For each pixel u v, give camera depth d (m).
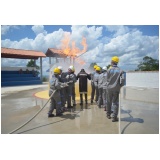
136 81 14.26
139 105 7.43
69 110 6.82
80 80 7.65
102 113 6.34
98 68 7.61
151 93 10.92
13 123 5.38
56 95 5.82
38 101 9.08
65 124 5.17
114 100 5.35
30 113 6.59
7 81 19.98
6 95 11.59
